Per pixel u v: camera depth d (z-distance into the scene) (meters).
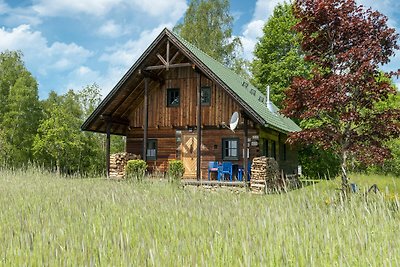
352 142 10.73
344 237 4.58
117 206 7.30
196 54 17.86
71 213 6.46
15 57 43.97
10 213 6.53
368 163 10.58
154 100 20.02
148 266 3.38
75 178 15.56
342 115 10.38
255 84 33.16
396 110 10.55
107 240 4.33
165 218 5.91
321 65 11.34
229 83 18.08
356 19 10.73
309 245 4.18
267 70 32.56
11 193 9.62
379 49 10.17
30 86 41.28
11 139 39.03
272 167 16.06
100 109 18.59
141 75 18.36
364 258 3.77
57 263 3.52
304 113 10.85
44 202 8.05
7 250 3.89
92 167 37.12
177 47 17.25
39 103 41.62
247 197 7.88
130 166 16.75
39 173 16.31
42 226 5.24
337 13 10.82
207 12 36.78
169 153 19.86
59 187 11.12
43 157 38.00
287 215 5.65
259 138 18.20
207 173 18.92
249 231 4.70
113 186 11.29
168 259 3.48
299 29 11.41
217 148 18.95
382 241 4.50
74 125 37.28
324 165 30.39
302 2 11.23
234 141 18.75
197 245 3.98
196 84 19.34
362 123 10.73
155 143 20.20
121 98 19.14
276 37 32.38
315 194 6.82
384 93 10.38
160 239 4.42
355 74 10.11
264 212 5.93
